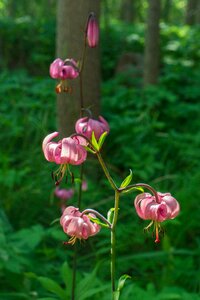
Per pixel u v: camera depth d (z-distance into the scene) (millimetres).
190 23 4418
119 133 1928
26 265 1126
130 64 2945
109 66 3018
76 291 935
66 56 1288
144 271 1233
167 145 1853
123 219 1370
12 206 1382
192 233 1361
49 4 4180
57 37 1306
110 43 3287
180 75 2590
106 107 2205
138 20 6328
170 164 1736
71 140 683
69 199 1341
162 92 2182
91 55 1328
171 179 1620
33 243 1130
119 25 4008
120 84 2678
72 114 1311
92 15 890
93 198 1354
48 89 2137
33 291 1089
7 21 3402
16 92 2184
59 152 693
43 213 1386
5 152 1687
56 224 1317
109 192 1451
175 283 1182
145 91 2207
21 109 2057
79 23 1269
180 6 6895
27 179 1488
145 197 683
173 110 2166
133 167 1647
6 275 1097
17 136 1752
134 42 3367
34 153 1560
